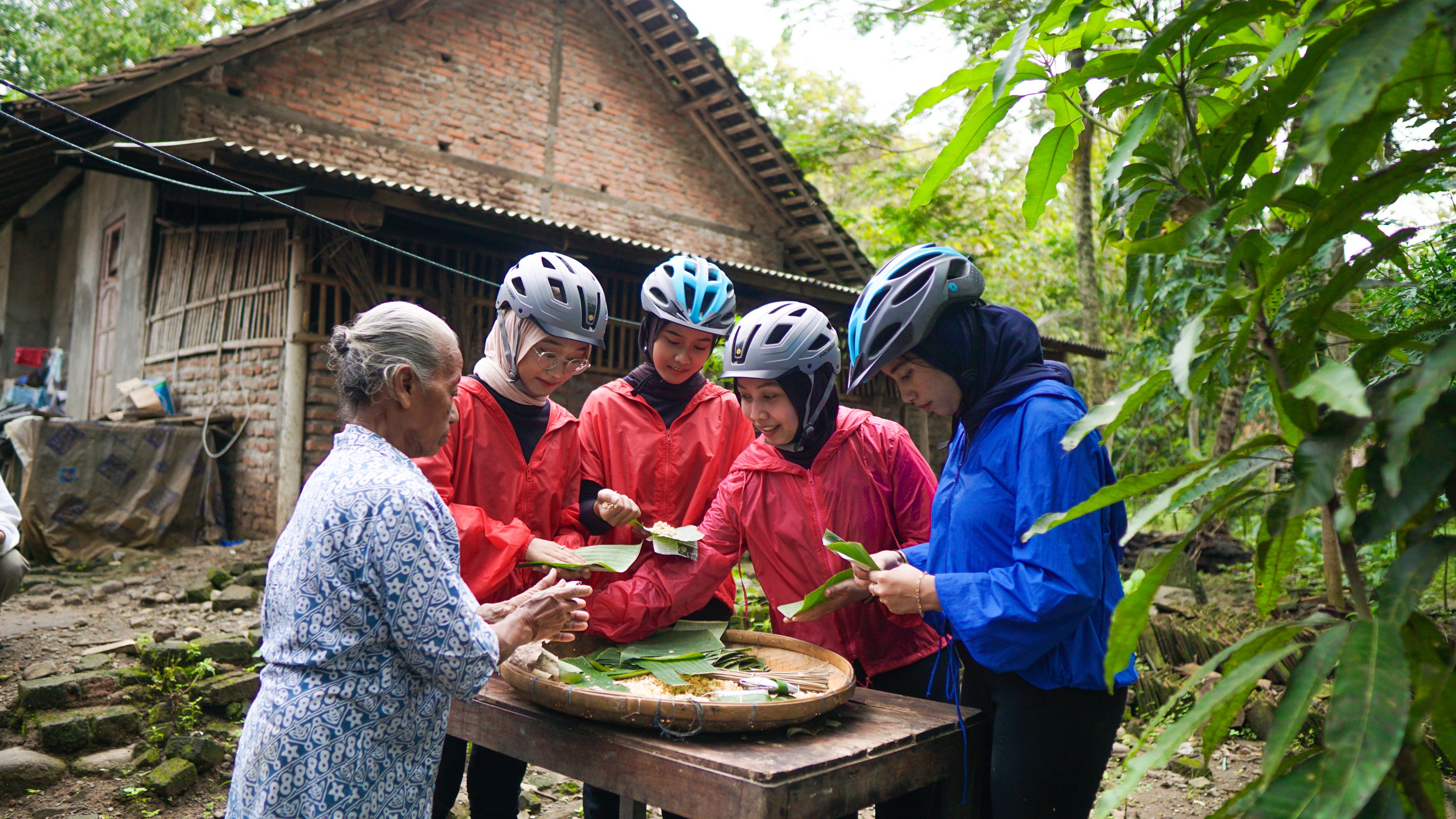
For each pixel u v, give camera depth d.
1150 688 4.49
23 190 10.04
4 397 10.57
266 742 1.42
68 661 4.30
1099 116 1.47
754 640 2.22
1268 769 0.97
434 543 1.50
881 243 15.56
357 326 1.58
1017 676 1.77
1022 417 1.74
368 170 8.65
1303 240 1.09
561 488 2.46
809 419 2.25
